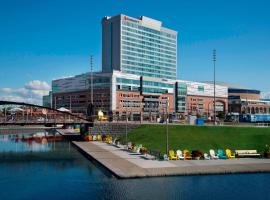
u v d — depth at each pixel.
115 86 173.38
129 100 179.00
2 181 45.94
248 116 145.00
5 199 37.75
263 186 41.16
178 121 128.88
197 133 81.81
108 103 173.38
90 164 57.88
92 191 39.88
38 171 52.75
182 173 45.91
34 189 41.62
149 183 42.19
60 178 47.22
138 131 94.00
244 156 59.44
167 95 198.50
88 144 84.88
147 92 186.75
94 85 181.75
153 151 63.22
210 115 195.12
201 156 57.56
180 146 71.69
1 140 108.38
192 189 39.62
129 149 70.25
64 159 64.44
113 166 50.47
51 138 114.00
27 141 104.56
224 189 39.91
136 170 47.28
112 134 101.44
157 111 190.12
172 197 36.72
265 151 60.31
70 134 120.00
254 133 78.94
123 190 39.31
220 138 76.69
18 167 56.50
